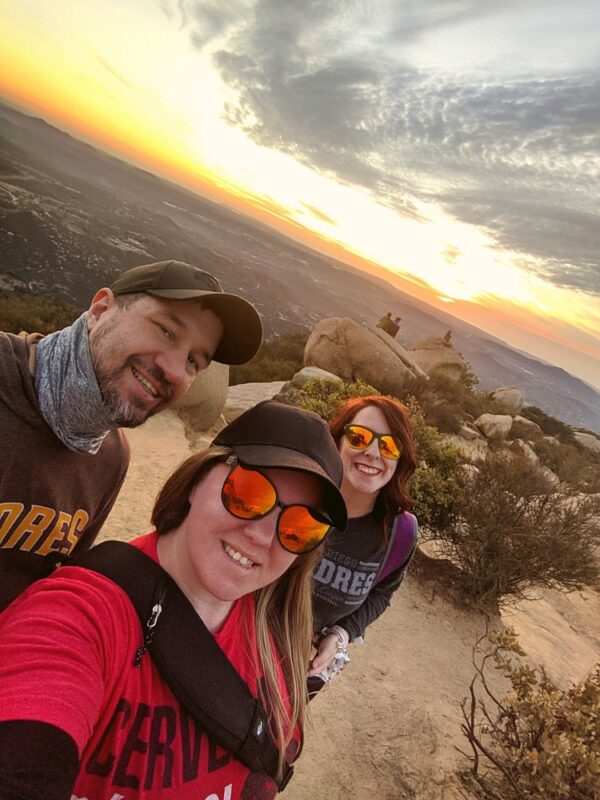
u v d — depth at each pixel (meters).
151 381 1.19
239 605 1.02
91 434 1.20
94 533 1.46
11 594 1.16
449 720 3.37
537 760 2.48
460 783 2.80
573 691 2.85
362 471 1.91
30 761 0.63
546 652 5.08
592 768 2.33
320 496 0.98
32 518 1.16
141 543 0.96
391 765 2.82
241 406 9.07
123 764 0.75
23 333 1.26
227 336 1.27
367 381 14.62
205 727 0.83
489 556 5.04
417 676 3.77
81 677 0.72
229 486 0.91
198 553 0.91
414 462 1.96
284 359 19.66
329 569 1.92
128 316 1.16
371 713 3.20
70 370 1.15
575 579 4.98
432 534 5.49
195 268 1.24
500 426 14.77
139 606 0.83
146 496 4.62
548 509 5.14
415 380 14.84
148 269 1.20
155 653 0.81
